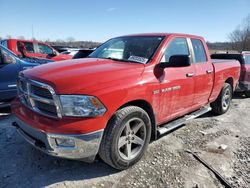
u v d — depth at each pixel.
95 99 2.74
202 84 4.69
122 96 2.98
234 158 3.83
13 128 4.41
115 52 4.15
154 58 3.64
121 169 3.21
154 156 3.67
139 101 3.35
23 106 3.26
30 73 3.14
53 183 2.90
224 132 4.92
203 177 3.24
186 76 4.12
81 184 2.91
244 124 5.57
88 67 3.25
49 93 2.78
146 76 3.37
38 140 2.94
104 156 3.01
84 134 2.70
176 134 4.61
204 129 5.00
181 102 4.16
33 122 2.87
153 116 3.58
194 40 4.70
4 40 10.69
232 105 7.46
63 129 2.65
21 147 3.70
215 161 3.68
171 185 3.02
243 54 8.56
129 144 3.22
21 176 3.00
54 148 2.73
